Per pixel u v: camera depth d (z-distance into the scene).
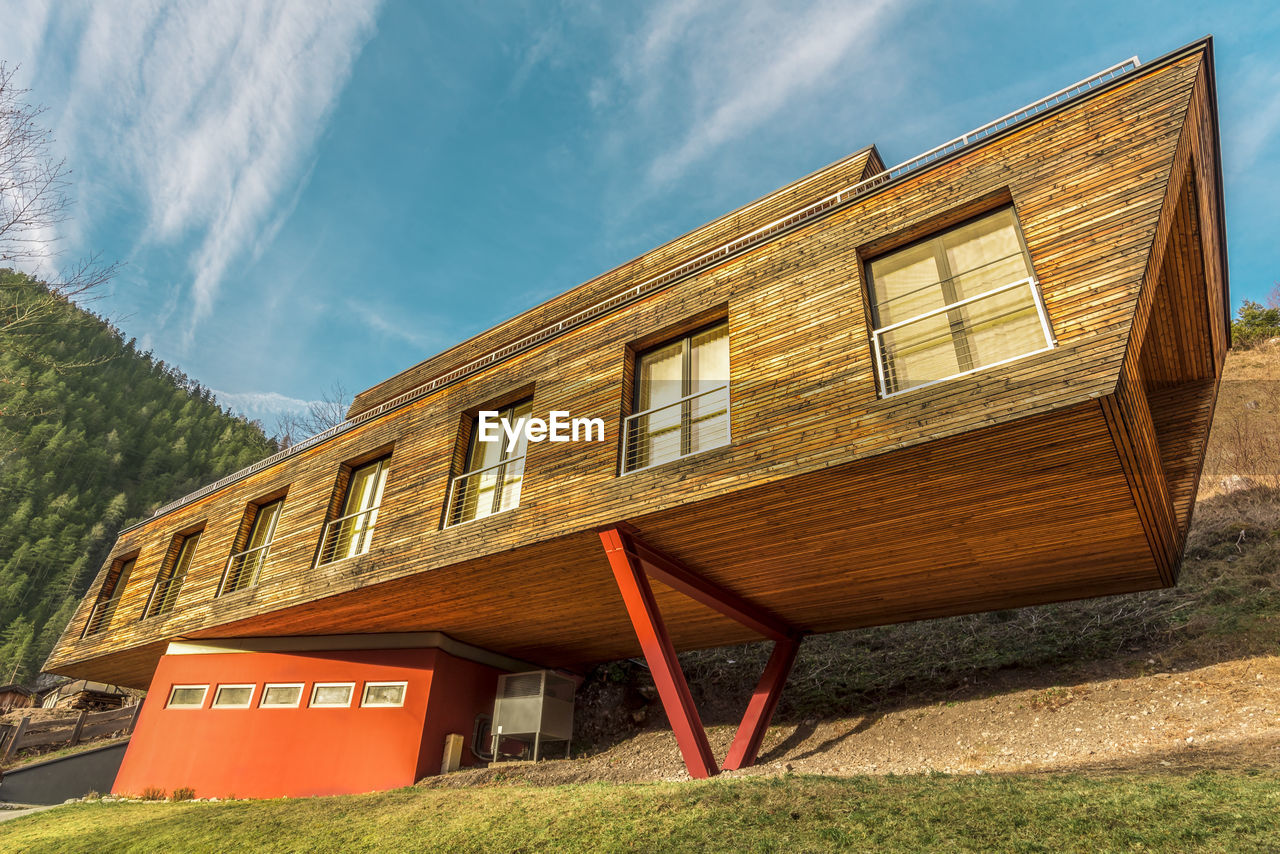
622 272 12.70
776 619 10.18
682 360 8.69
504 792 7.71
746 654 13.41
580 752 11.66
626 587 7.67
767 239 8.21
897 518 7.20
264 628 12.09
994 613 11.98
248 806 9.16
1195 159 6.36
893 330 7.14
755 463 6.92
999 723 8.69
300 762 11.00
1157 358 8.20
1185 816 4.21
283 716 11.61
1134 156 5.98
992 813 4.67
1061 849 4.03
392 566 9.66
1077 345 5.56
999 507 6.90
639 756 10.61
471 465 10.28
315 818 7.82
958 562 8.12
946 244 7.14
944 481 6.50
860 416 6.47
